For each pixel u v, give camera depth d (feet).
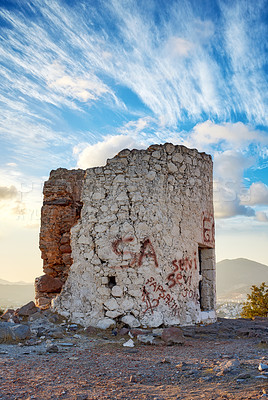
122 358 24.12
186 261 38.81
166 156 39.47
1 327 28.81
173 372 20.24
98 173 38.52
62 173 51.34
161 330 32.42
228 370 19.45
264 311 94.12
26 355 24.40
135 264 35.60
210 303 43.60
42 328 32.24
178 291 37.19
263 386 16.65
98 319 34.76
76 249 37.40
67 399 16.15
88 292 35.91
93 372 20.53
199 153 43.47
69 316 35.73
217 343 30.01
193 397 16.02
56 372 20.36
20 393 16.83
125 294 35.17
